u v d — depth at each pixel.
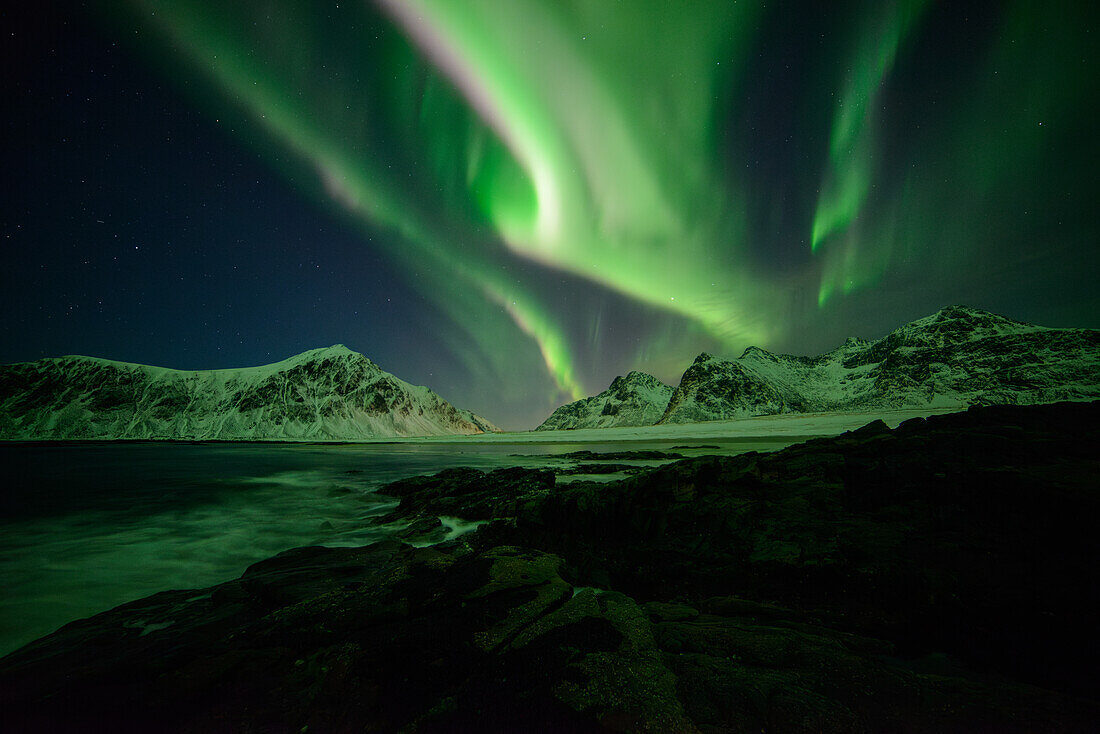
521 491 18.14
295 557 11.09
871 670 4.65
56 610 9.55
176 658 5.96
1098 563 6.22
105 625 7.66
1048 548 6.73
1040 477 7.81
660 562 9.12
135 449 100.81
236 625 7.10
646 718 4.10
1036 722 3.80
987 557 6.79
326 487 30.95
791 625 6.30
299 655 5.82
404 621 6.30
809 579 7.39
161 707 4.99
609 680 4.64
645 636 5.61
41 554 13.97
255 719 4.71
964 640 5.82
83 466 51.12
